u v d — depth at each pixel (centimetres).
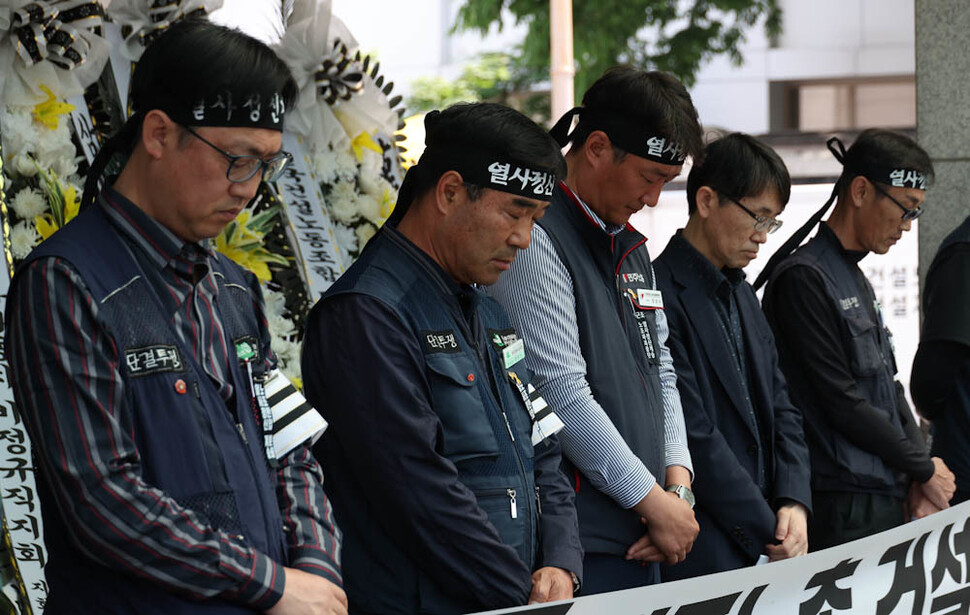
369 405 233
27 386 188
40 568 264
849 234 401
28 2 279
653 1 1725
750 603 278
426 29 2295
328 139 362
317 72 358
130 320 195
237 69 196
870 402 384
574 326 286
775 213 352
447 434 241
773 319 389
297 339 343
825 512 382
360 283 243
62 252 192
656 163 294
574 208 299
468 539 232
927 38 490
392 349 236
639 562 292
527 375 266
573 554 255
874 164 394
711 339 346
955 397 420
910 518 397
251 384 215
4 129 280
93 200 210
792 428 362
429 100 2066
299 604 198
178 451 195
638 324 309
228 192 200
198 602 193
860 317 385
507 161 242
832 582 293
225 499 199
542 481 262
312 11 360
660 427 303
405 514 232
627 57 1766
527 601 239
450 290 250
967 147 486
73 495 186
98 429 187
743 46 2239
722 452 334
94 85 306
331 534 217
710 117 2255
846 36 2203
